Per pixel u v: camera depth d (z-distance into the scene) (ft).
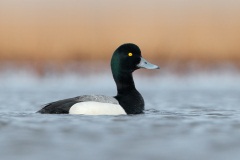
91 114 38.01
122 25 90.89
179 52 87.25
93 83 76.38
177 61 86.79
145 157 24.67
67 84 75.20
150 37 88.02
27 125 33.47
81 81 78.69
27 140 28.68
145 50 87.15
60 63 85.51
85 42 86.89
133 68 41.34
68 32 88.38
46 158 24.45
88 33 88.33
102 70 85.51
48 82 77.20
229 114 41.24
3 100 54.80
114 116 37.68
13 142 28.17
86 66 85.51
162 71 85.81
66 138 29.22
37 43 86.02
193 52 87.20
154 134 30.60
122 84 41.04
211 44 87.25
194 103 52.08
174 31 89.10
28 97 58.85
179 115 39.88
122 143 27.84
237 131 31.86
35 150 26.14
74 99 39.19
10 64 85.51
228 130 32.22
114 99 39.60
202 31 88.89
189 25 90.63
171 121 35.91
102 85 73.97
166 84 75.51
